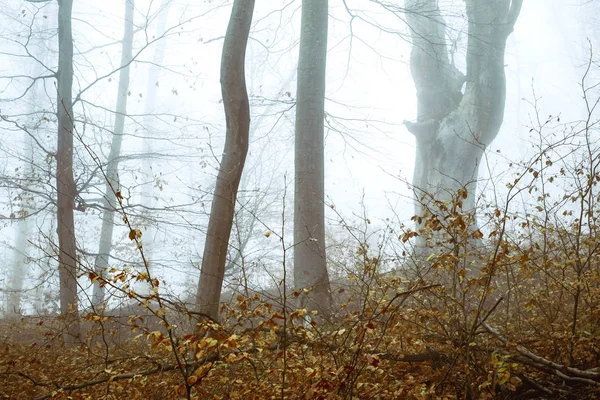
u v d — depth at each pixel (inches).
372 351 162.1
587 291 198.1
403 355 193.8
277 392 162.2
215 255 325.7
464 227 179.0
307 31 461.4
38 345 335.6
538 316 226.5
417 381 181.0
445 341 196.1
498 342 203.6
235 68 359.3
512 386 152.0
